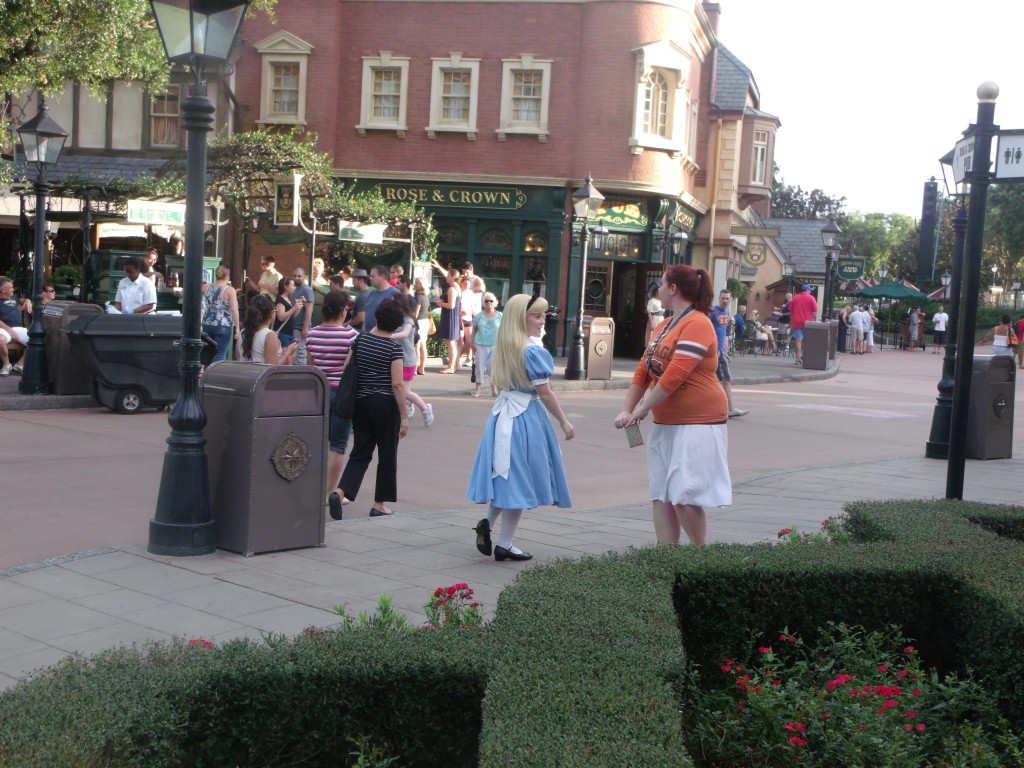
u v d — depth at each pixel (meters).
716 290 35.94
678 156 29.09
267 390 6.91
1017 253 65.31
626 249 29.38
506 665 3.26
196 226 6.86
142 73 21.84
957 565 4.72
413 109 29.03
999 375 13.30
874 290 52.12
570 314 28.69
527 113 28.61
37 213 14.85
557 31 28.16
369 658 3.35
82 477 9.59
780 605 4.54
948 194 13.01
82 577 6.29
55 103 29.39
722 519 8.88
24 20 17.45
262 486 6.91
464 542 7.61
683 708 3.84
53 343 14.99
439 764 3.41
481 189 28.73
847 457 13.48
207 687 3.18
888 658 4.43
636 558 4.59
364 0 28.94
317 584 6.27
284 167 21.73
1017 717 4.20
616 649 3.40
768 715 3.77
